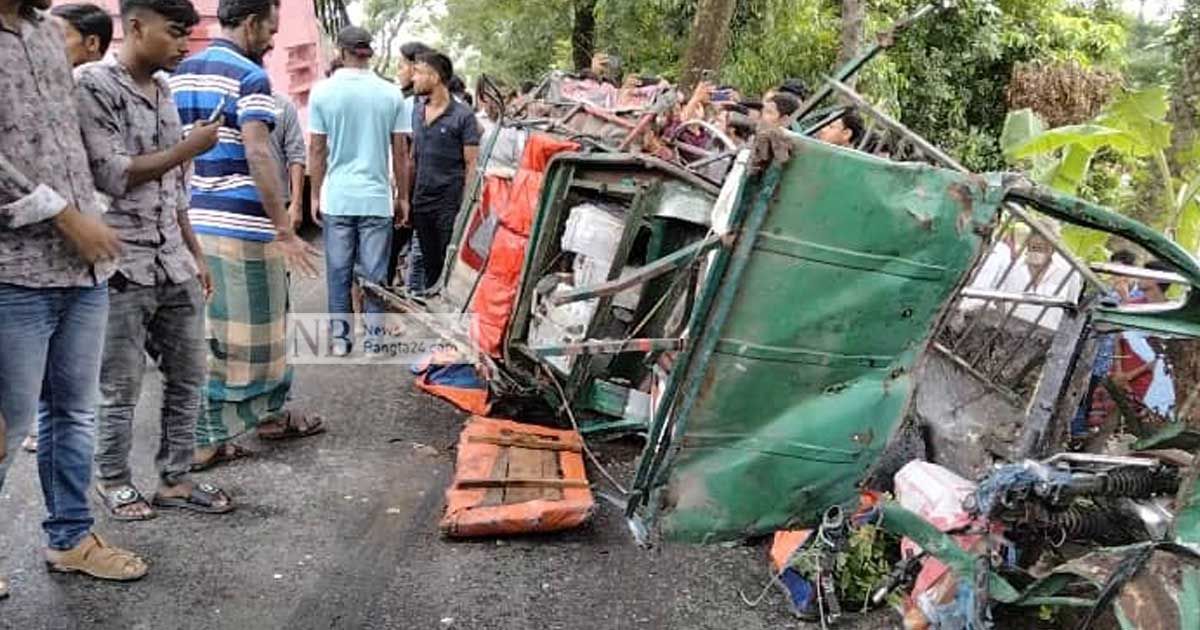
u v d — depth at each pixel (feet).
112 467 13.07
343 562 12.64
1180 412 12.10
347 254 20.33
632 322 14.80
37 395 10.37
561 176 15.43
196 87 14.10
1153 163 18.69
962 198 8.56
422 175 22.03
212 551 12.67
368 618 11.41
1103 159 30.12
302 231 33.19
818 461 9.10
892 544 12.67
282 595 11.76
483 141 21.84
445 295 19.20
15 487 14.10
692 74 31.58
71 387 10.93
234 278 14.66
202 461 15.14
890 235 8.43
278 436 16.53
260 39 14.40
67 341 10.69
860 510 9.78
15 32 9.45
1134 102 17.90
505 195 17.65
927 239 8.54
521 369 15.90
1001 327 13.92
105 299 10.98
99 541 11.90
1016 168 21.35
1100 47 46.65
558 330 15.02
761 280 8.37
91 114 11.00
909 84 42.19
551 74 28.17
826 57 43.42
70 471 11.29
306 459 15.83
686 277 13.28
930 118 43.73
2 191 9.33
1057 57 43.62
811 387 8.91
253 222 14.57
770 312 8.50
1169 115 19.54
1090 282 10.44
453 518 13.11
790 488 9.18
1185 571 8.36
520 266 15.80
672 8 46.24
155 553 12.49
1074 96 35.55
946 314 9.05
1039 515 9.90
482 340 15.96
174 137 12.05
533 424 16.97
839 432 9.03
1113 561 8.94
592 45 55.36
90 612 11.09
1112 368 12.92
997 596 9.78
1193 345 13.52
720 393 8.72
